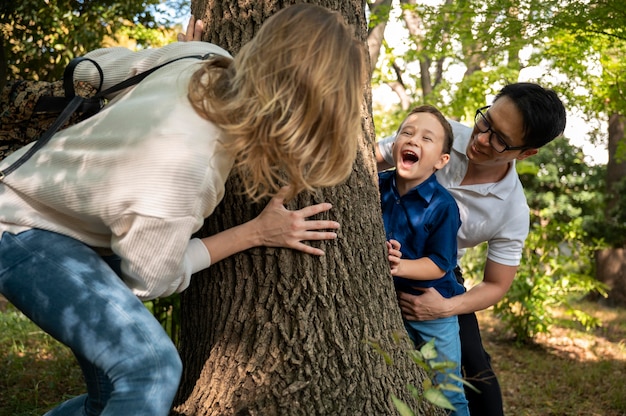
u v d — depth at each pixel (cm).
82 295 190
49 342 592
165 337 195
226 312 237
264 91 178
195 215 189
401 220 287
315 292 232
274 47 179
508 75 894
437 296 291
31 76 538
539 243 779
